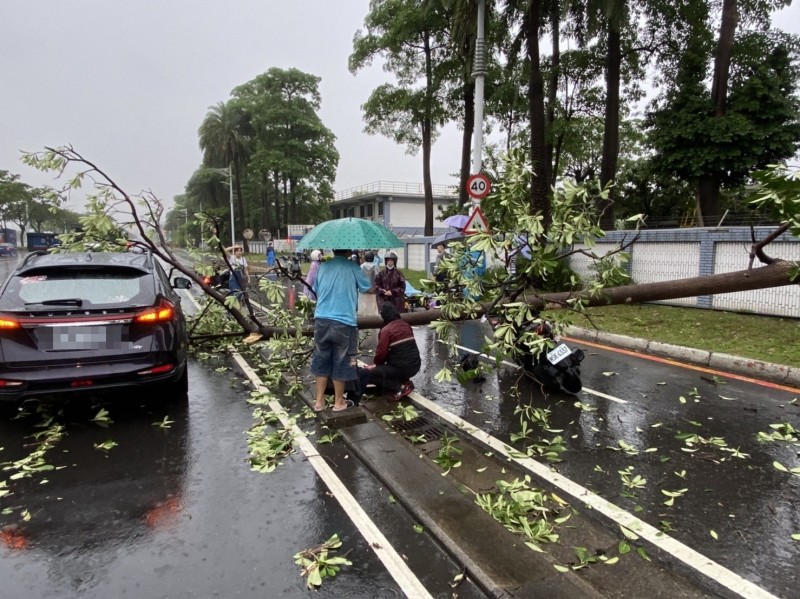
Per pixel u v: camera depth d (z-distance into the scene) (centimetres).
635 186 2705
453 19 1852
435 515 321
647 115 1988
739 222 1656
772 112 1703
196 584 266
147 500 352
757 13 1730
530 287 506
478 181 982
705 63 1820
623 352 805
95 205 609
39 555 292
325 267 490
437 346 866
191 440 455
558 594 250
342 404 499
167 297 532
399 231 5362
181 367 525
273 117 5234
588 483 375
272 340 647
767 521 323
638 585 265
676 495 355
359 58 2600
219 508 341
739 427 479
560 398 570
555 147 2383
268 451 426
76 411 529
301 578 271
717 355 706
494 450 437
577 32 1803
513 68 1859
